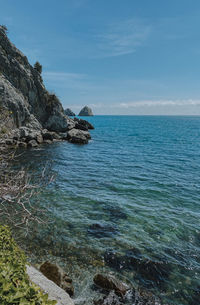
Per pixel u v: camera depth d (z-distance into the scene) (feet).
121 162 92.22
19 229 33.88
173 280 26.07
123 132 242.99
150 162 93.40
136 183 63.46
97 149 124.98
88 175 70.49
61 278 23.40
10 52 149.07
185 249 32.09
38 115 165.37
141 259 29.40
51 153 105.60
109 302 22.38
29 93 156.15
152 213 43.73
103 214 42.39
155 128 328.49
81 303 21.95
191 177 71.05
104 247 31.63
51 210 42.60
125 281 25.45
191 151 123.54
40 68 184.96
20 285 11.32
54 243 31.76
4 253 15.05
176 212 44.60
